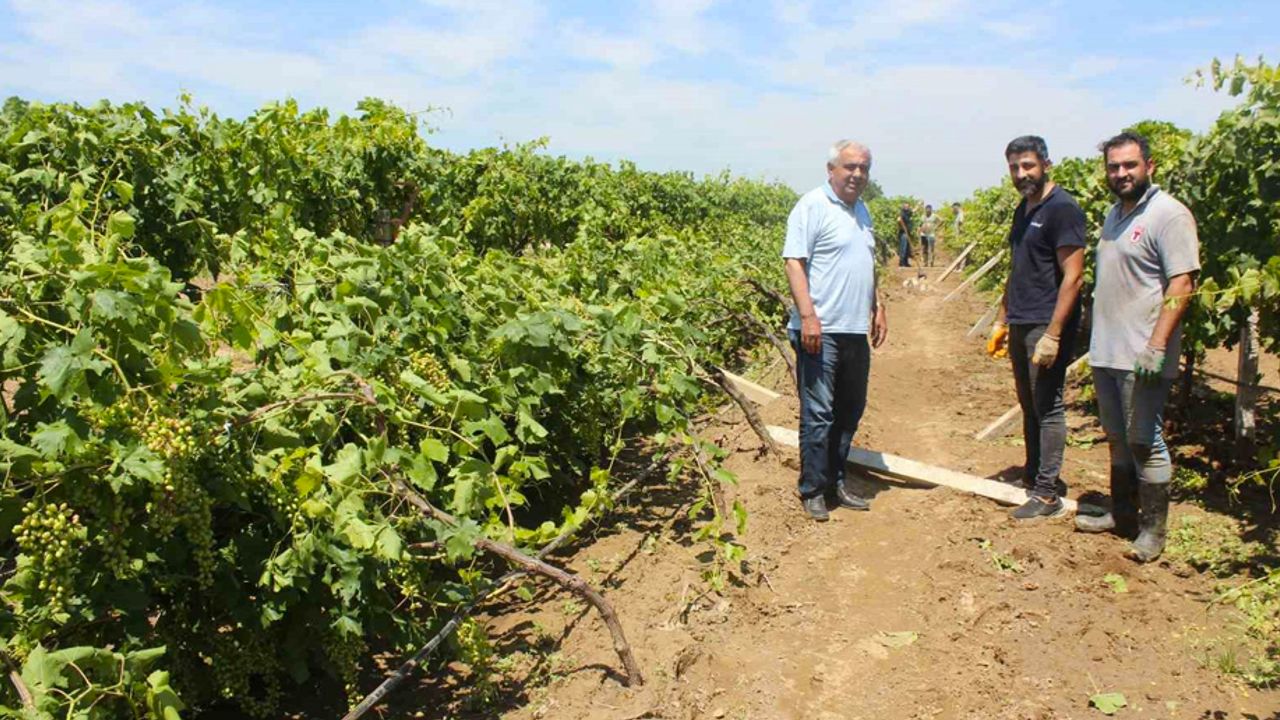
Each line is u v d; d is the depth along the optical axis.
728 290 8.83
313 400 3.31
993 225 19.52
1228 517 5.34
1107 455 6.82
